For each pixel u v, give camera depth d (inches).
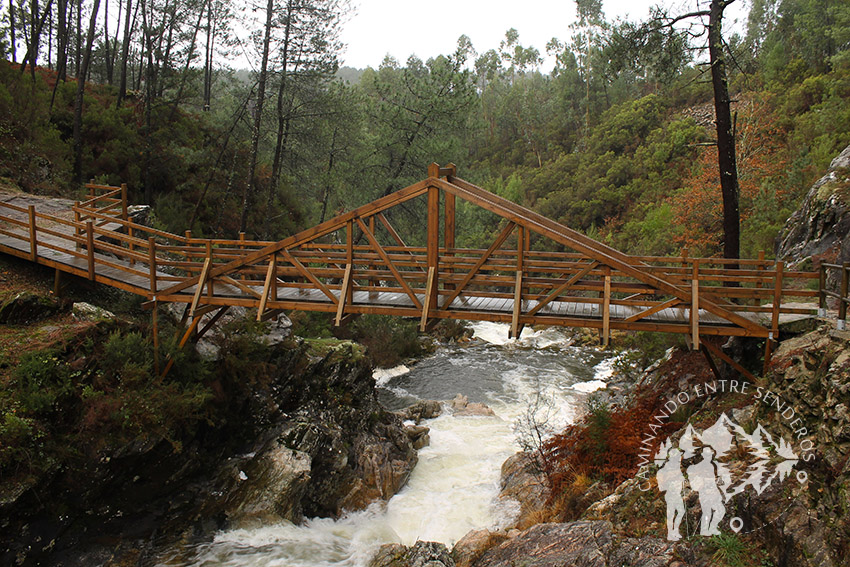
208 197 975.6
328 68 889.5
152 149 914.7
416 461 538.6
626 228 1531.7
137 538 370.3
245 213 843.4
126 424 365.1
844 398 264.1
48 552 329.7
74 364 377.7
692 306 361.7
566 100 2468.0
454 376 826.8
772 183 979.3
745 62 496.7
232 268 432.5
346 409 538.3
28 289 462.3
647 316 392.2
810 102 1280.8
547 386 775.1
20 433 321.7
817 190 632.4
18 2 1047.0
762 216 903.1
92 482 350.6
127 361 395.2
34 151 772.6
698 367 462.3
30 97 813.2
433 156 874.1
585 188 1833.2
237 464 443.8
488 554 335.6
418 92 879.7
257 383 480.1
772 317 363.6
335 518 447.8
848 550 220.1
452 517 446.9
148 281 468.1
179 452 392.2
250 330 486.3
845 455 248.2
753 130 1202.0
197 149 1004.6
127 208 709.3
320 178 1010.1
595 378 808.9
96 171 859.4
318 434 482.3
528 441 534.9
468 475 515.2
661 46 496.4
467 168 966.4
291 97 960.3
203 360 446.6
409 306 411.5
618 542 293.1
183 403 399.5
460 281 401.1
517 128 2657.5
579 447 428.1
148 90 925.2
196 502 408.8
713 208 1044.5
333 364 553.6
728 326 371.6
